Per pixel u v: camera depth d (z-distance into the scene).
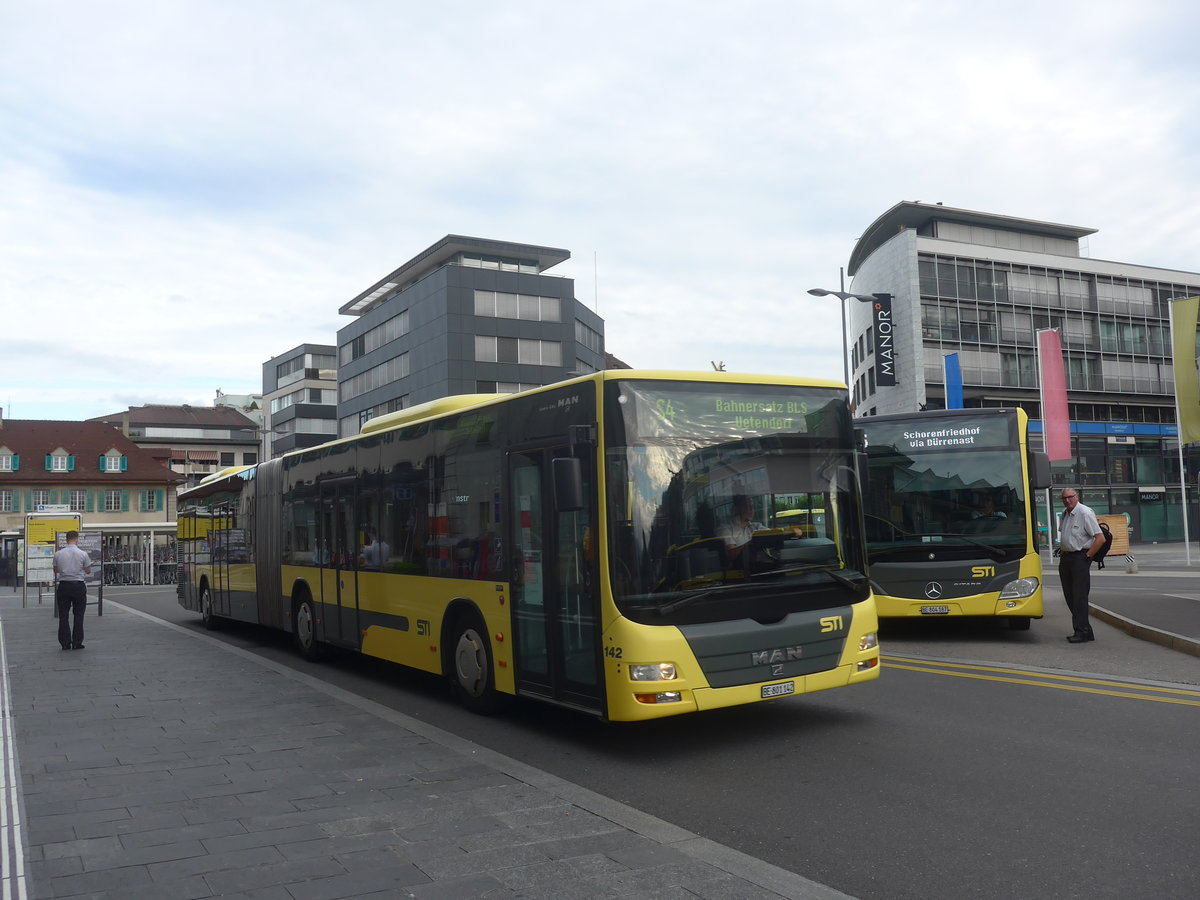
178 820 5.70
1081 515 12.71
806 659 7.66
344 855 5.02
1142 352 60.41
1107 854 4.90
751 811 5.88
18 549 43.34
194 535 19.67
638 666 7.02
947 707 8.76
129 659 13.48
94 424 84.75
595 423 7.42
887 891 4.53
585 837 5.27
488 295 63.88
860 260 67.81
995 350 56.12
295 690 10.48
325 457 12.80
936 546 13.29
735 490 7.64
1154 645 12.27
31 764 7.15
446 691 10.81
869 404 60.84
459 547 9.34
